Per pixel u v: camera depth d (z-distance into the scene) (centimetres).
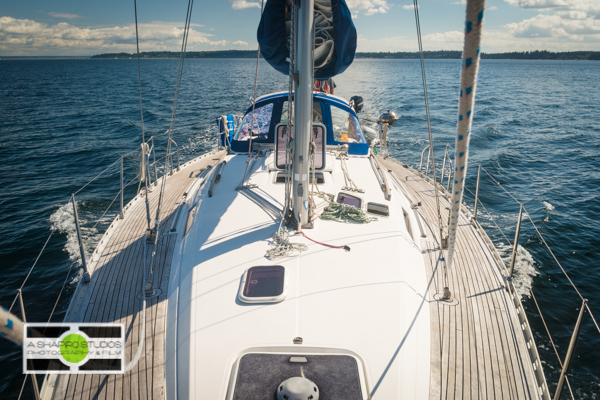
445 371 357
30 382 587
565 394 559
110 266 507
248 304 338
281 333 314
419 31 368
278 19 459
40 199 1318
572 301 770
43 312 739
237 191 523
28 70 15012
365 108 3353
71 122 2959
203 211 482
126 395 322
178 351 318
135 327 395
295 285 354
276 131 540
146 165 813
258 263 380
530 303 761
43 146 2133
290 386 264
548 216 1163
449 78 9169
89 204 1258
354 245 409
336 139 682
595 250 970
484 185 1430
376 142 1537
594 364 611
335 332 315
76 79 9169
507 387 343
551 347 649
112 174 1585
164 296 443
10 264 904
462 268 522
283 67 512
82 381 335
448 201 766
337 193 518
